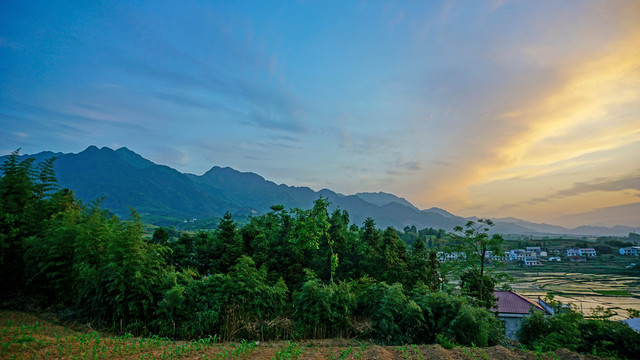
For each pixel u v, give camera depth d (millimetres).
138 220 13984
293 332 14086
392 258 23875
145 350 9703
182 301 13188
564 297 64812
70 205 17703
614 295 67000
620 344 14133
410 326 14289
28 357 8320
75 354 8836
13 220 15070
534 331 17188
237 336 13258
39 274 14344
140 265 13461
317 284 15867
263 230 24641
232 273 15289
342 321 14812
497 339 15938
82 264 13484
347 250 24719
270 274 20812
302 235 20500
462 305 14961
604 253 153500
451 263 24391
